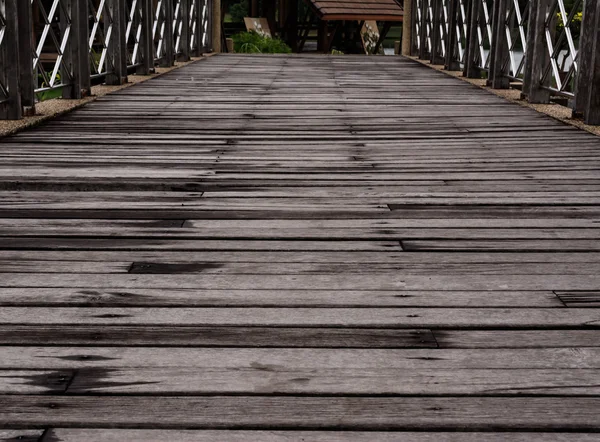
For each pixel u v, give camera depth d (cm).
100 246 205
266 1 1546
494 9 623
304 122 432
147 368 137
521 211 245
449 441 117
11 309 162
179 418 122
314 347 147
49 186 271
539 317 161
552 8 499
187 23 891
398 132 400
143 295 170
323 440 117
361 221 231
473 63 712
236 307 165
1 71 400
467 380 134
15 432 117
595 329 156
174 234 216
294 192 266
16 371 135
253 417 122
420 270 189
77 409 124
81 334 150
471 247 207
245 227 224
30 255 197
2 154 326
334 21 1581
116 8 607
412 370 138
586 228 226
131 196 260
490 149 353
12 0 393
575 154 341
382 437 118
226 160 321
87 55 529
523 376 136
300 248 205
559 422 121
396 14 1441
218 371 137
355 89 608
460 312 163
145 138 372
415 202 254
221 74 732
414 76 732
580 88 429
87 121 425
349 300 169
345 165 313
